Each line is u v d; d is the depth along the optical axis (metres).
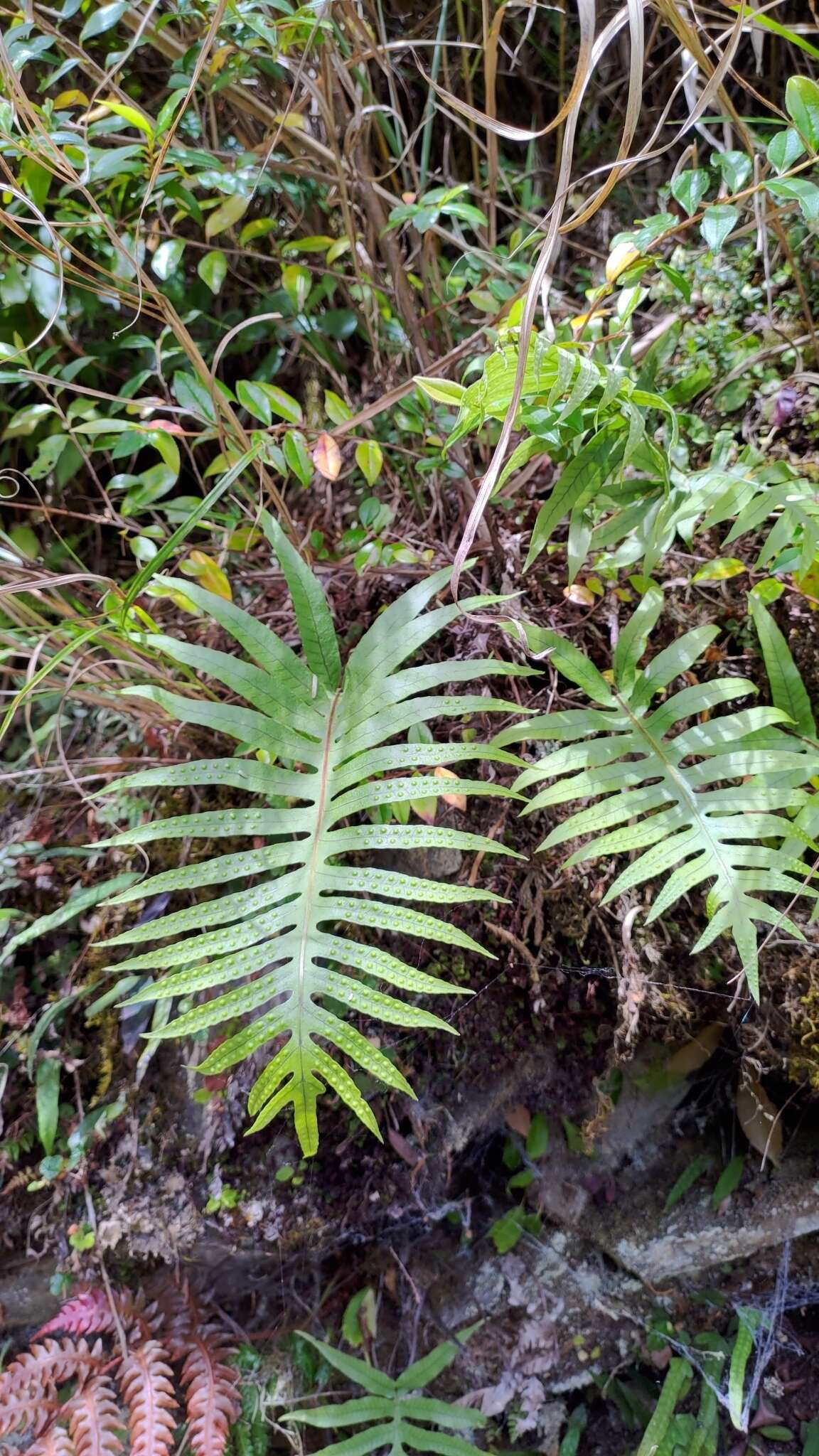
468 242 1.75
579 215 0.95
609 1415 1.49
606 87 1.77
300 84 1.39
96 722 1.58
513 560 1.38
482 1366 1.51
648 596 1.15
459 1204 1.54
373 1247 1.55
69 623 1.24
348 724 1.01
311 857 0.94
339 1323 1.53
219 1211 1.36
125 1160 1.37
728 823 1.01
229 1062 0.86
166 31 1.43
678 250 1.55
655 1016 1.32
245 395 1.22
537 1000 1.32
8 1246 1.39
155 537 1.51
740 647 1.33
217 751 1.43
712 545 1.35
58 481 1.62
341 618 1.44
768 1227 1.44
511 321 1.13
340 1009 1.36
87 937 1.42
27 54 1.16
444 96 1.00
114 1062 1.39
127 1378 1.33
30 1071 1.35
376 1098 1.39
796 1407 1.42
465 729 1.32
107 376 1.70
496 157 1.39
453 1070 1.42
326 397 1.35
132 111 1.13
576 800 1.27
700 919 1.24
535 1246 1.56
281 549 1.05
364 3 1.49
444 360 1.32
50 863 1.43
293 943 0.90
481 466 1.48
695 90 1.38
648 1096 1.49
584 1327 1.51
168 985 0.87
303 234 1.67
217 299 1.75
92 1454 1.27
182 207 1.38
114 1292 1.41
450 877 1.32
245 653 1.46
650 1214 1.51
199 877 0.93
